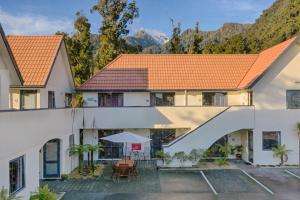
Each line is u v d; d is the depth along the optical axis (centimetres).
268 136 2855
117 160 3028
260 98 2866
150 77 3222
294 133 2850
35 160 1780
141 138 2502
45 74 2372
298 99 2898
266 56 3228
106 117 2927
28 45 2619
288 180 2325
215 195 1970
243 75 3272
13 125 1483
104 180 2342
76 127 2789
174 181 2311
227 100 3192
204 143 2767
